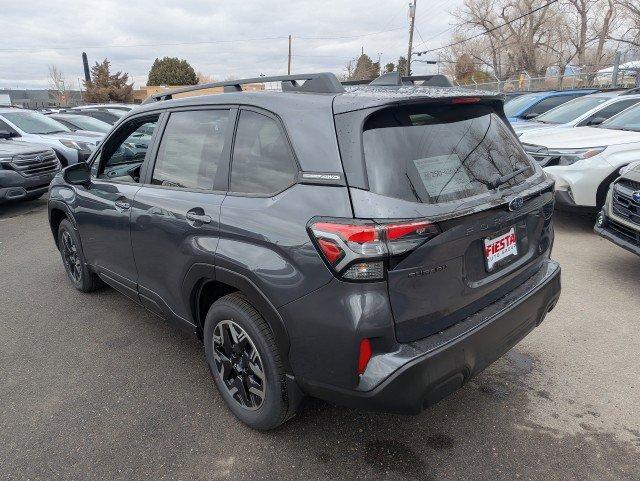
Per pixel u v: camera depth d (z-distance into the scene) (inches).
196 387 121.0
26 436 104.3
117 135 145.6
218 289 112.2
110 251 143.1
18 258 229.3
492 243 92.4
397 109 86.5
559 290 112.0
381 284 77.2
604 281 180.7
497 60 1764.3
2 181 316.8
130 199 127.8
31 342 145.4
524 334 101.8
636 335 140.5
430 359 79.4
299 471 93.4
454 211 81.9
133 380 124.6
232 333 102.6
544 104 480.7
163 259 117.5
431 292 81.8
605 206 180.1
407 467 93.7
